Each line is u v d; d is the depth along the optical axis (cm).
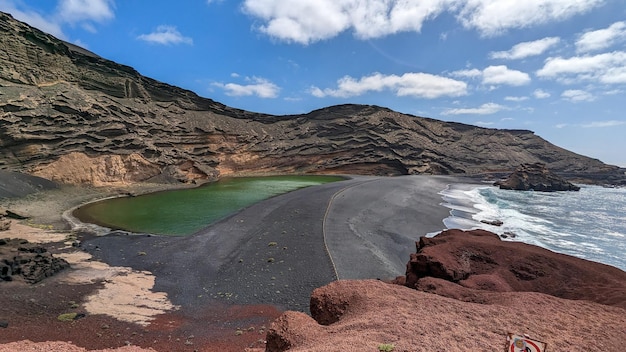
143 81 7325
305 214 3862
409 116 12569
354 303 1141
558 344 834
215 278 2244
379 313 999
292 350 825
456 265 1549
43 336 1484
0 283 1884
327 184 6456
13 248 2211
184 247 2811
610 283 1388
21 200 3841
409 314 987
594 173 11938
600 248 3269
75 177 4781
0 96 4447
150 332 1600
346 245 2877
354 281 1298
